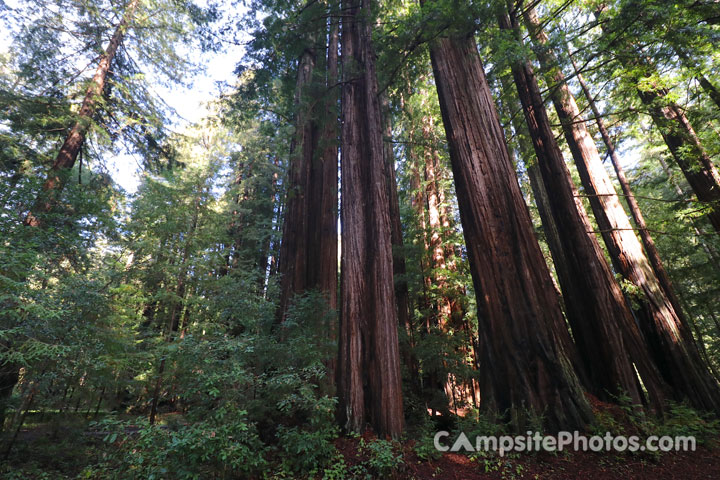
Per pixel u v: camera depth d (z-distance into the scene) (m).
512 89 10.47
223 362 4.73
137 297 7.92
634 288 7.71
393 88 10.53
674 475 4.18
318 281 8.95
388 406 5.49
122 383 7.53
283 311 8.88
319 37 12.52
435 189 16.02
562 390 5.32
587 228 8.01
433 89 13.60
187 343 4.89
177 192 10.03
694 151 8.95
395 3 11.38
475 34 8.05
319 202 10.65
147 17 11.66
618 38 7.00
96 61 11.00
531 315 5.91
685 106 9.14
